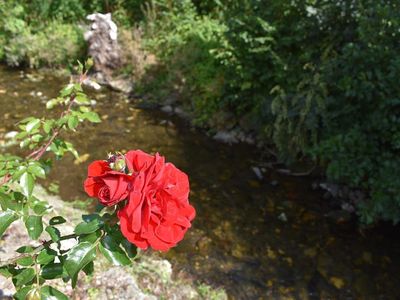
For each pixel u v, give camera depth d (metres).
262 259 3.50
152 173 1.09
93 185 1.17
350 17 4.41
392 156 3.67
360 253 3.66
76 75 6.37
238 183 4.43
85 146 4.77
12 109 5.42
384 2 3.96
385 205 3.63
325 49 4.46
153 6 6.76
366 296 3.27
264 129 4.94
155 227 1.07
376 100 3.76
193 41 5.99
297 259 3.55
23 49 6.61
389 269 3.52
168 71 6.06
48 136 1.86
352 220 4.00
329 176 3.89
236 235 3.73
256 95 4.93
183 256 3.41
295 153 4.58
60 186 4.07
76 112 1.75
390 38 3.78
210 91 5.24
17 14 7.00
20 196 1.51
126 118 5.46
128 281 2.52
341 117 4.07
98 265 2.58
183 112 5.61
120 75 6.31
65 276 1.35
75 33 6.80
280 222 3.94
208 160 4.77
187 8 6.66
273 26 4.59
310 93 4.16
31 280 1.32
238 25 4.71
